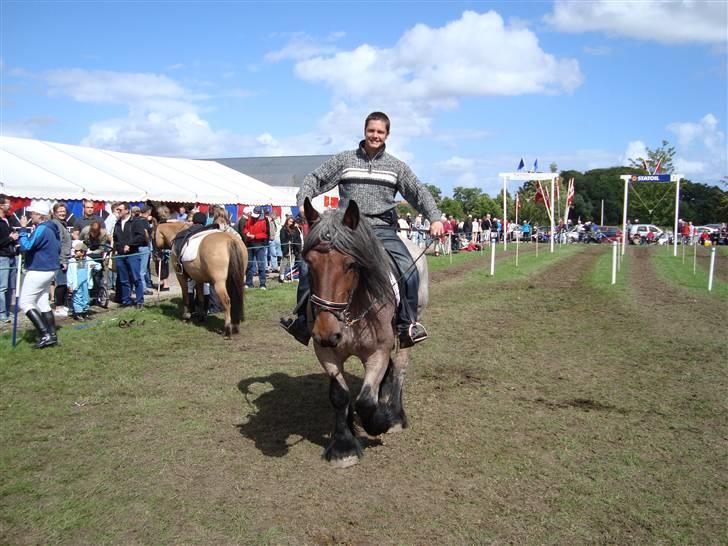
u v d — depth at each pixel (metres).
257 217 15.04
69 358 7.79
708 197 84.12
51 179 15.35
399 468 4.67
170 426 5.52
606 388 6.79
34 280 7.98
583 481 4.44
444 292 15.36
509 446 5.10
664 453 4.95
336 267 3.94
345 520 3.88
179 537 3.68
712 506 4.08
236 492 4.26
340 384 4.66
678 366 7.76
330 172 5.00
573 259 27.20
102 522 3.84
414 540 3.66
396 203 5.11
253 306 12.27
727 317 11.44
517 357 8.25
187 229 10.40
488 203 56.41
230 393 6.53
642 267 23.17
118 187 16.94
